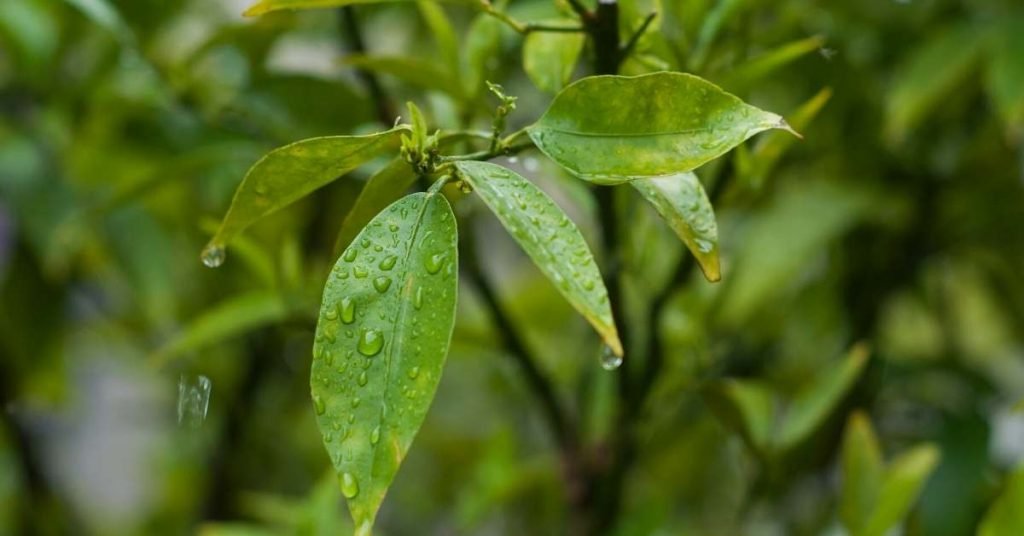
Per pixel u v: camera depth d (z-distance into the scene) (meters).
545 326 1.14
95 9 0.85
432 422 1.42
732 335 0.99
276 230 0.98
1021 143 0.99
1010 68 0.92
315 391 0.54
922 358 1.09
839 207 1.01
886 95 1.01
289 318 0.80
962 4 1.01
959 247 1.09
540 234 0.54
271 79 0.83
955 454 0.93
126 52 0.98
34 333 1.16
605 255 0.71
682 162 0.56
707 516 1.18
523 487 1.02
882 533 0.72
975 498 0.91
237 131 0.91
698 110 0.56
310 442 1.32
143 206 1.08
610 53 0.64
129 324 1.26
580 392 0.93
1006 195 1.04
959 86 1.02
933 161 1.03
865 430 0.73
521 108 0.98
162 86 0.95
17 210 1.06
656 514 0.89
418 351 0.54
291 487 1.34
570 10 0.64
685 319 0.85
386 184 0.58
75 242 1.07
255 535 0.83
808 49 0.67
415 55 1.14
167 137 0.99
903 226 1.06
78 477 1.66
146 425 1.56
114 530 1.52
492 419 1.46
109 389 1.63
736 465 1.18
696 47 0.71
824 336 1.08
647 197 0.58
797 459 0.95
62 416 1.52
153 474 1.55
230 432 1.13
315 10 1.11
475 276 0.79
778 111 0.98
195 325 0.83
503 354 0.89
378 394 0.54
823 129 0.99
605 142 0.57
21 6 1.04
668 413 0.95
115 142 1.04
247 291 1.12
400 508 1.44
